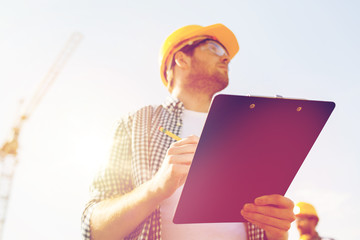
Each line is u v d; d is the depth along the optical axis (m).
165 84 2.60
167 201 1.57
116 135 1.73
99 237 1.40
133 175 1.61
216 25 2.47
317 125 1.33
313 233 4.24
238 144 1.20
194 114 1.98
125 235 1.40
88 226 1.46
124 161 1.67
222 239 1.55
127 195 1.42
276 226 1.38
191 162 1.18
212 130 1.13
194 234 1.52
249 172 1.28
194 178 1.19
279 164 1.34
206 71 2.26
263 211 1.37
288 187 1.43
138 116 1.76
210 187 1.23
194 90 2.25
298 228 4.32
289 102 1.22
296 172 1.40
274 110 1.20
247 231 1.64
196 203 1.25
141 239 1.40
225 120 1.14
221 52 2.36
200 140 1.13
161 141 1.69
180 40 2.43
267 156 1.29
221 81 2.29
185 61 2.33
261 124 1.22
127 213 1.34
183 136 1.82
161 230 1.48
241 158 1.24
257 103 1.17
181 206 1.24
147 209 1.33
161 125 1.78
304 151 1.36
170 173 1.24
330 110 1.31
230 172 1.24
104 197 1.55
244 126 1.18
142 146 1.64
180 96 2.27
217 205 1.30
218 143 1.16
